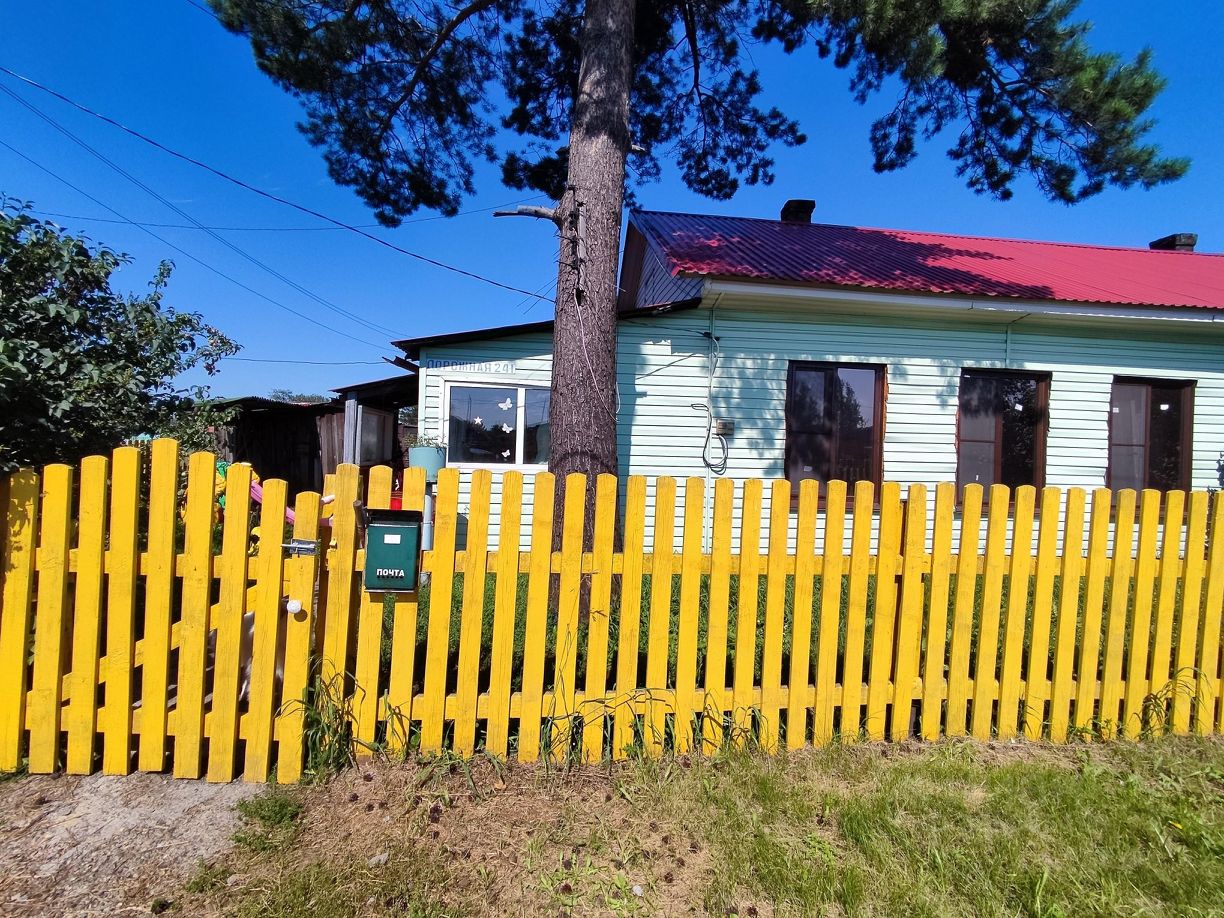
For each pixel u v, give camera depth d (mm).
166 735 2328
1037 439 8000
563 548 2453
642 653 3486
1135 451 8227
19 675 2277
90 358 2646
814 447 7742
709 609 2553
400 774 2336
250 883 1806
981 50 6281
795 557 2602
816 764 2488
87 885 1790
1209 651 2838
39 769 2275
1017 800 2258
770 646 2580
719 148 8891
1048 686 2795
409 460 6848
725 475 7500
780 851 1982
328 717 2346
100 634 2301
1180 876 1894
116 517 2242
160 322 2971
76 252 2586
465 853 1965
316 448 12961
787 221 11336
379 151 7742
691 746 2549
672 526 2508
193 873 1844
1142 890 1852
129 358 2828
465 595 2408
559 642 2475
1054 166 7133
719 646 2561
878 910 1759
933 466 7793
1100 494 2768
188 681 2279
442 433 7141
